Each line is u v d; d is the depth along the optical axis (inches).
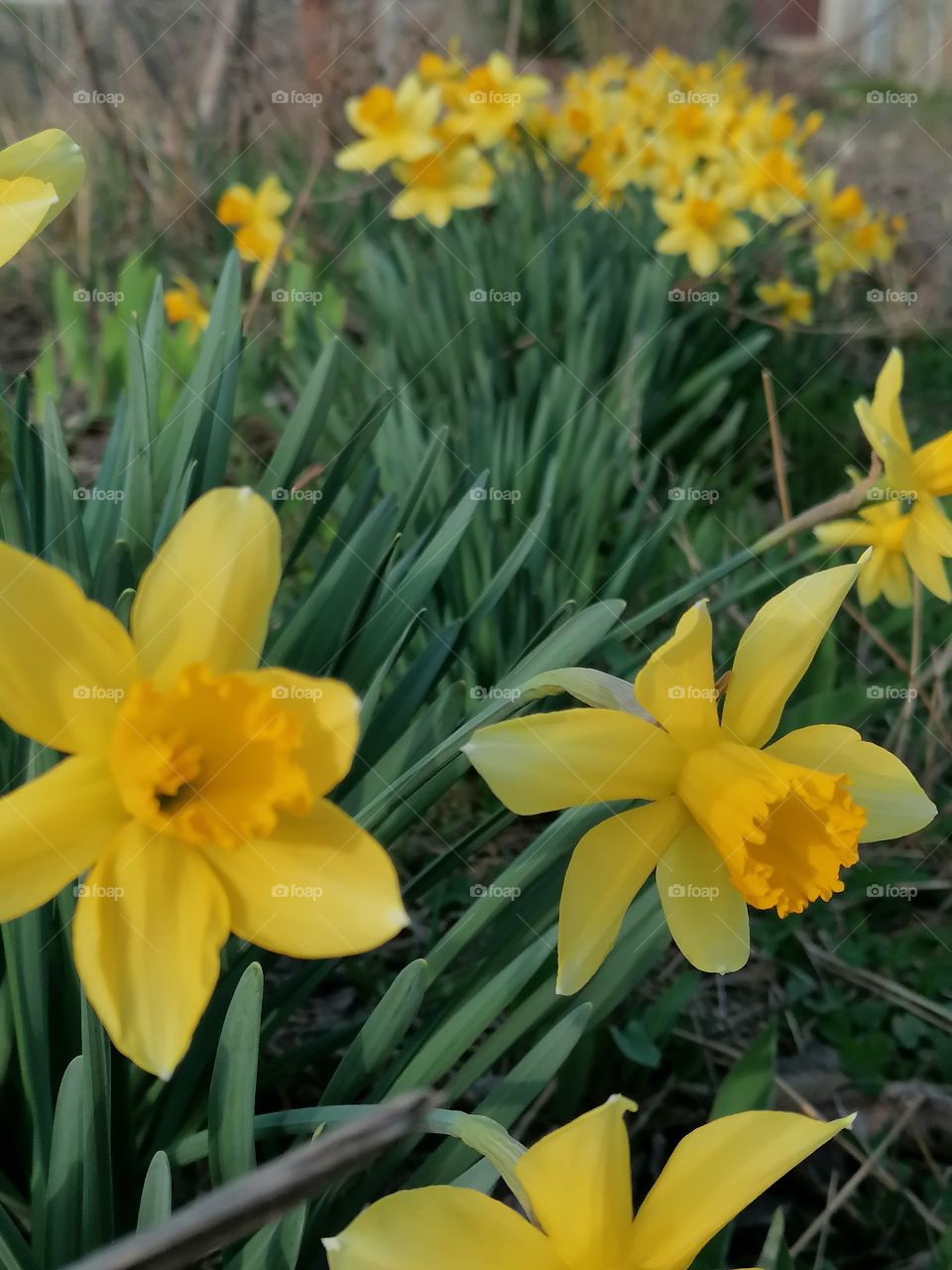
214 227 34.4
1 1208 7.4
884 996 14.5
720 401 26.7
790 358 28.2
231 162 34.7
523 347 24.4
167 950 5.9
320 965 10.0
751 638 7.8
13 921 7.8
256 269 26.9
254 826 6.1
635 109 32.7
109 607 9.3
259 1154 11.3
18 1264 7.2
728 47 58.5
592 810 7.9
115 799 6.2
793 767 7.3
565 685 7.4
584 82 35.2
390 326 24.9
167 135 35.4
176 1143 8.7
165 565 6.6
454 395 22.4
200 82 37.5
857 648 20.2
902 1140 12.8
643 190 30.6
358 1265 5.8
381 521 10.2
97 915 5.9
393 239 27.9
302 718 6.3
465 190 26.6
